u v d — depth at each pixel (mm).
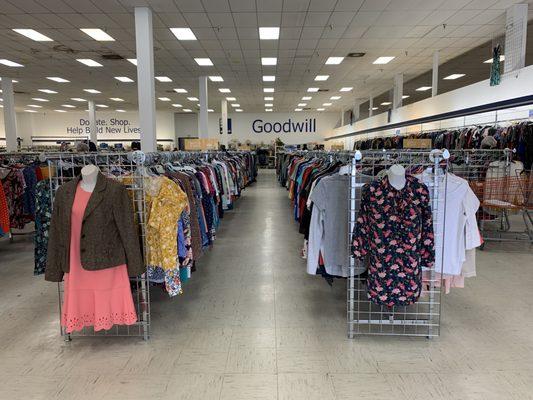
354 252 2707
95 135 20000
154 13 7285
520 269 4621
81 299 2721
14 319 3318
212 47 9680
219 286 4066
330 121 25594
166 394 2291
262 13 7324
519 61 7094
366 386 2357
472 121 9516
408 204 2600
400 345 2838
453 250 2924
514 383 2385
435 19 7711
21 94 17234
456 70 12688
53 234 2662
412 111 12180
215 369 2543
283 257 5133
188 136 25891
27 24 7859
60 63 11375
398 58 10992
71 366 2586
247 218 7898
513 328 3105
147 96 7172
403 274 2621
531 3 6945
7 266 4844
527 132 6914
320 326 3145
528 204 5691
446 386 2357
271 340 2920
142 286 2889
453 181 2896
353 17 7586
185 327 3137
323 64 11711
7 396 2283
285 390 2320
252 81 14562
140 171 2771
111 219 2611
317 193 3014
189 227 3115
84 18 7523
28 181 5914
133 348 2812
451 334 3002
